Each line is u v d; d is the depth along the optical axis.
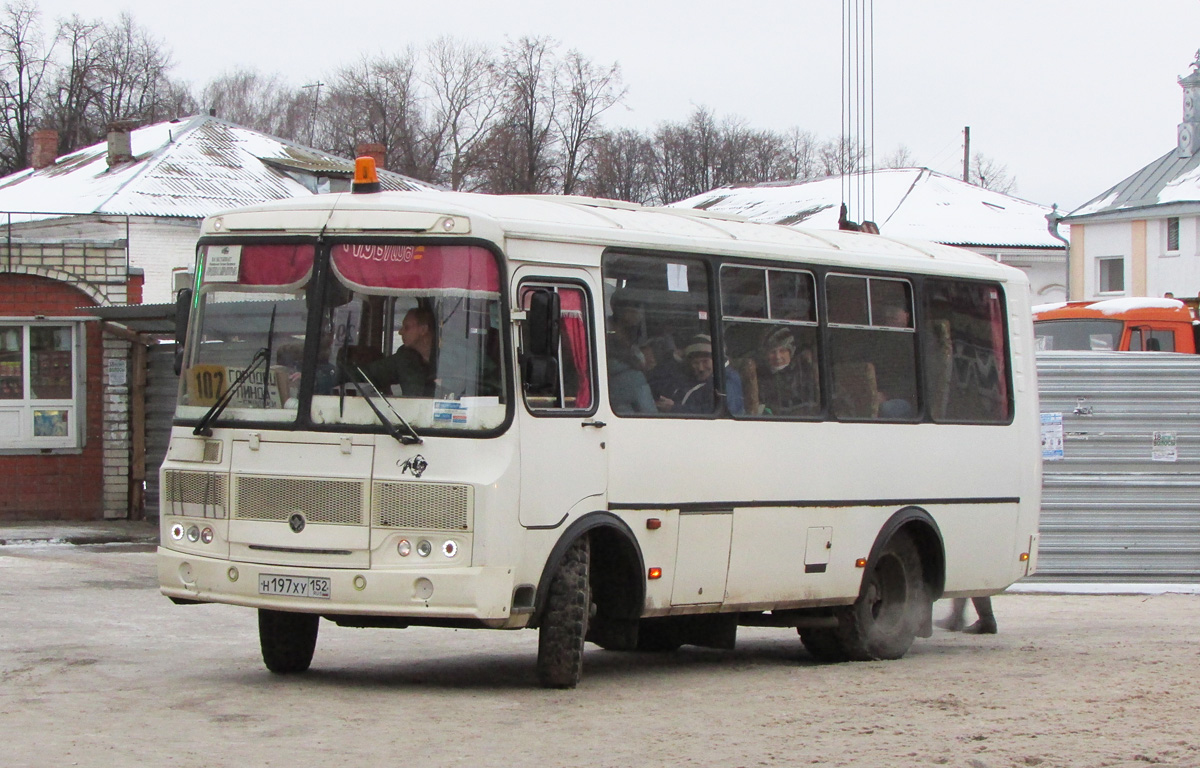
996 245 57.69
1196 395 20.20
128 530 23.80
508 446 9.69
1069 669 12.05
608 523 10.40
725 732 8.83
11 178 52.12
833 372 12.43
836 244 12.83
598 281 10.54
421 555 9.56
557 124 67.44
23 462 24.98
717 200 64.94
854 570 12.48
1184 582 20.09
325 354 9.90
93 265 25.14
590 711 9.50
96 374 25.33
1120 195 59.62
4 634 13.22
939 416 13.39
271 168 47.16
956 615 15.38
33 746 8.14
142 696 9.88
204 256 10.41
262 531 9.91
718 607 11.41
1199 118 59.97
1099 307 29.61
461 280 9.76
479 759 7.92
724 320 11.52
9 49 65.62
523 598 9.84
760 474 11.64
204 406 10.26
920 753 8.22
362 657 12.50
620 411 10.59
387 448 9.66
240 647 12.67
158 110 70.19
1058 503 20.09
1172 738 8.72
